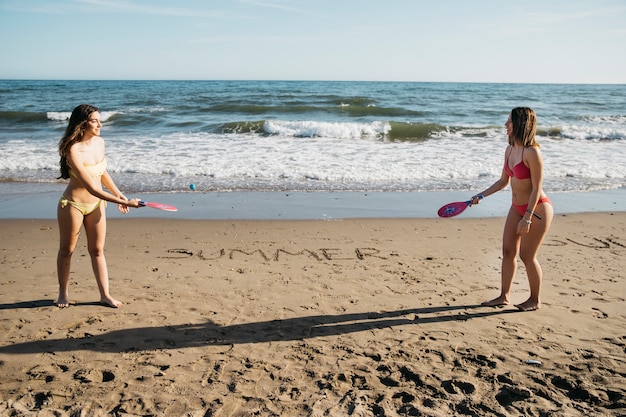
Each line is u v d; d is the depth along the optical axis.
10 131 18.27
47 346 3.72
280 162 12.34
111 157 12.62
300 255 6.07
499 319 4.30
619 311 4.47
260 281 5.16
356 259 5.94
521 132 4.20
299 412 2.96
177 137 16.47
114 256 5.91
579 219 7.92
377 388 3.22
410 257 6.04
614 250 6.36
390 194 9.64
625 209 8.63
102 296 4.48
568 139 17.59
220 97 36.53
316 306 4.55
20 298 4.61
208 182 10.43
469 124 22.22
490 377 3.35
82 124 4.04
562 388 3.26
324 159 12.81
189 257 5.92
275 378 3.34
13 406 2.97
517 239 4.44
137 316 4.26
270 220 7.69
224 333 3.99
